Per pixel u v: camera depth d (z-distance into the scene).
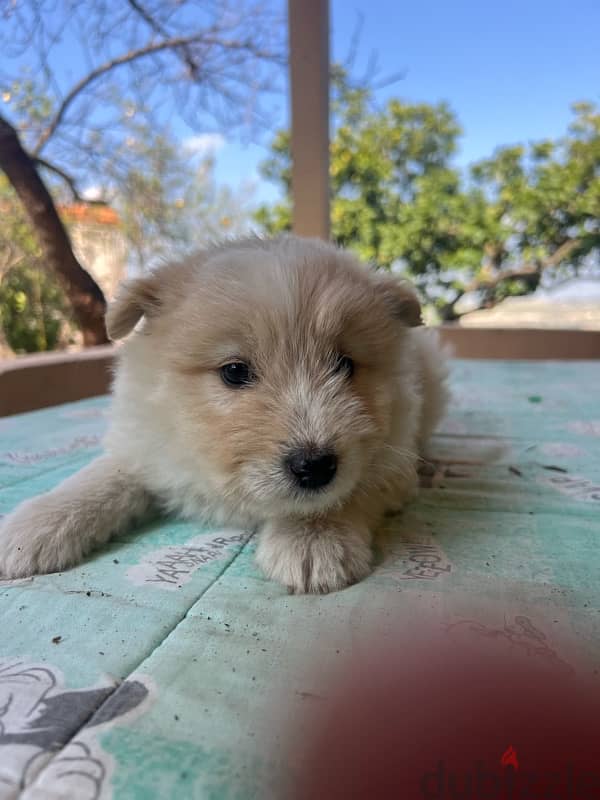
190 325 0.23
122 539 0.24
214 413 0.22
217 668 0.15
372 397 0.24
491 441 0.39
